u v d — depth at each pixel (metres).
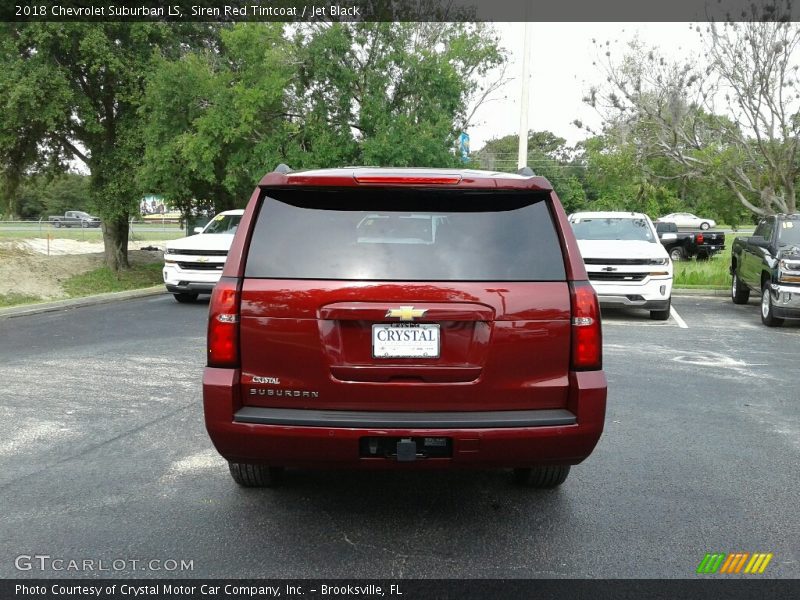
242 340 3.76
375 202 3.87
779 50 19.47
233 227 16.23
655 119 22.14
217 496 4.59
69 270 24.55
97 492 4.63
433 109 21.80
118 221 26.22
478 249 3.80
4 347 9.98
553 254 3.84
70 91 22.86
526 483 4.75
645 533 4.08
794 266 12.10
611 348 10.23
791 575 3.60
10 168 26.69
